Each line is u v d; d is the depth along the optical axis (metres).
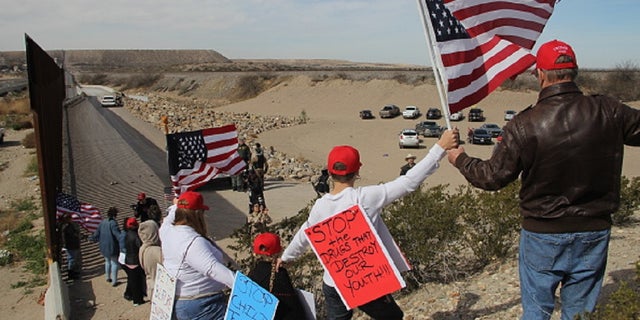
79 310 10.11
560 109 3.09
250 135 49.88
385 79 84.94
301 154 40.81
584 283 3.24
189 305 4.09
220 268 4.03
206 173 9.41
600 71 80.12
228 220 17.66
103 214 17.41
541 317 3.32
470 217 7.73
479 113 60.59
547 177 3.14
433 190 8.60
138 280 10.12
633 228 8.04
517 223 7.52
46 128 13.60
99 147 34.19
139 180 23.67
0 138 40.19
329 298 4.05
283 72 105.44
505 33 4.21
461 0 4.11
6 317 10.62
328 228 3.78
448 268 7.12
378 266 3.72
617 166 3.12
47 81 16.88
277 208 20.02
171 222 4.53
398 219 7.32
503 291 5.88
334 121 63.75
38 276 13.01
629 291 3.25
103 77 153.00
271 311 3.90
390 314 3.89
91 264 12.78
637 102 65.00
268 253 4.09
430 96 76.50
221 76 113.69
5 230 17.97
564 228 3.15
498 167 3.27
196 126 53.19
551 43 3.21
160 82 129.12
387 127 57.50
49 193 12.20
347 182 3.81
